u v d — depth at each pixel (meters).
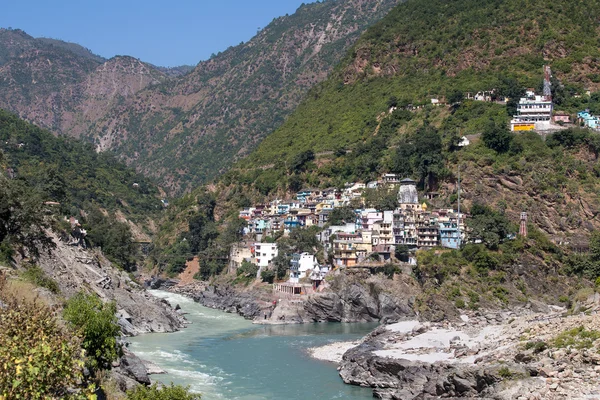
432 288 178.75
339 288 195.25
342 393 110.62
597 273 188.00
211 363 129.50
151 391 73.62
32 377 45.38
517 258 189.62
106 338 77.88
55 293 110.12
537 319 123.94
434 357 115.44
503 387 87.56
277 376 120.56
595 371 82.75
